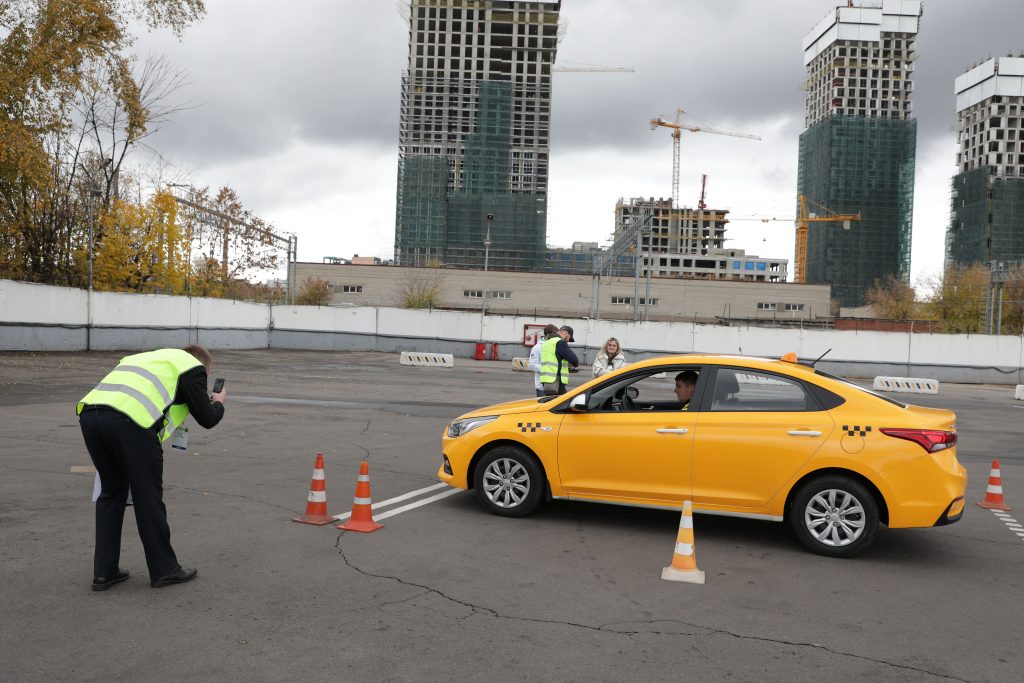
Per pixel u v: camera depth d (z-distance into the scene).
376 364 31.11
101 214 34.94
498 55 152.50
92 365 22.95
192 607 4.48
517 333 40.62
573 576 5.32
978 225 131.00
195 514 6.58
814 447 6.04
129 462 4.63
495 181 126.00
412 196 112.62
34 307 25.84
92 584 4.73
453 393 19.55
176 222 39.38
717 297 85.69
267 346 40.88
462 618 4.45
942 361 36.84
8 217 29.92
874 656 4.10
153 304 31.91
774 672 3.86
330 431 11.91
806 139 182.38
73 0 24.41
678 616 4.61
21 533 5.84
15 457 8.78
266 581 4.97
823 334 37.66
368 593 4.82
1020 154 175.62
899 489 5.86
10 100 24.05
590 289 85.00
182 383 4.82
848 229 162.25
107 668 3.66
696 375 6.65
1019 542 6.70
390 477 8.54
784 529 6.84
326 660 3.82
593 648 4.08
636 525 6.79
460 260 112.00
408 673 3.70
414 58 147.38
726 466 6.22
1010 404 24.20
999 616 4.79
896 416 6.00
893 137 170.50
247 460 9.20
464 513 7.01
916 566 5.87
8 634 4.04
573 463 6.68
